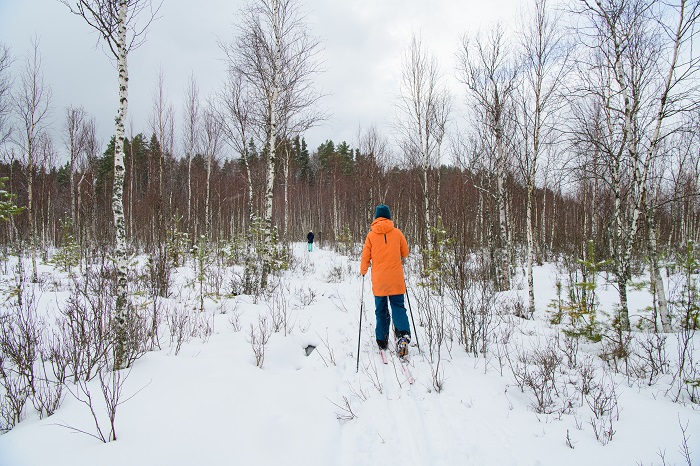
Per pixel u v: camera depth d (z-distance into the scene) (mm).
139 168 27500
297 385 3725
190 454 2307
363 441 2729
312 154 48781
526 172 7605
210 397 3117
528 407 3145
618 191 5562
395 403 3273
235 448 2475
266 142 11438
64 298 7055
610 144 5914
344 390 3627
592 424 2719
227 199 22375
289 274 12531
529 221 7285
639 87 5336
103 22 4242
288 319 6320
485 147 12258
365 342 5004
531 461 2336
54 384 3312
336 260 16500
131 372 3604
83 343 3717
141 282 8141
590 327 4488
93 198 16078
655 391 3447
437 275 6906
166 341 4945
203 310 7016
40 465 2086
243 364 4102
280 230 25219
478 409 3084
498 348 4535
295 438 2717
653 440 2516
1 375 3447
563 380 3693
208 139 17203
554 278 11031
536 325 6051
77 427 2557
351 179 29078
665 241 13078
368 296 8242
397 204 20875
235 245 13359
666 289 7195
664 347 4094
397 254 4441
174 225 12992
